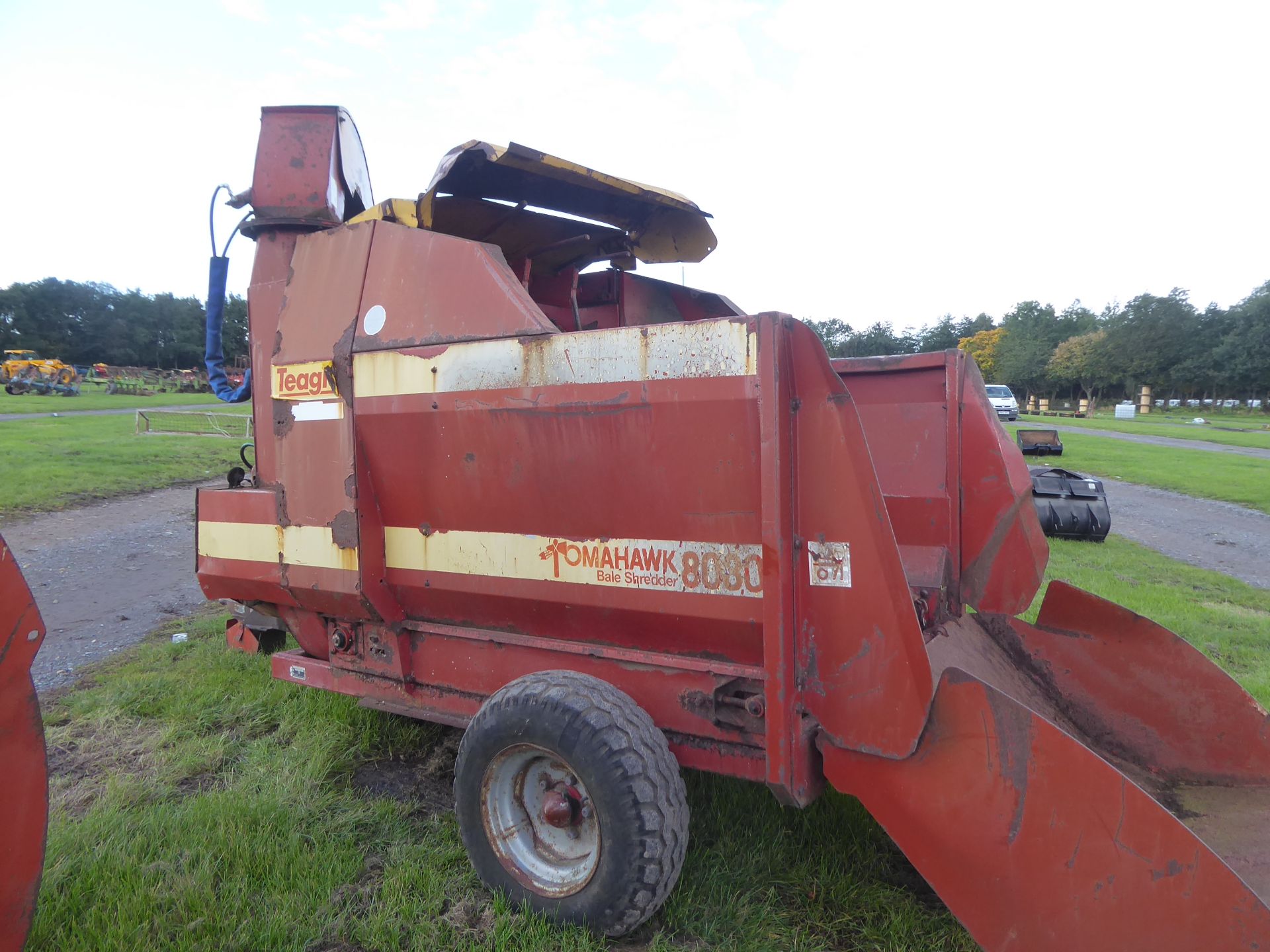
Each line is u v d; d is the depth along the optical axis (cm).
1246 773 330
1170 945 208
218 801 355
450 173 362
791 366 259
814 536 259
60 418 2714
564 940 266
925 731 245
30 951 265
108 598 749
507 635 336
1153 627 357
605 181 361
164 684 512
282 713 464
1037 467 1133
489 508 324
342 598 363
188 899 287
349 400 352
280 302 386
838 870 310
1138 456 2197
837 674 259
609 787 257
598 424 288
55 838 322
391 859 323
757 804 349
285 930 276
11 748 211
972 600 411
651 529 286
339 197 399
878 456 436
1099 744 359
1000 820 233
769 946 270
